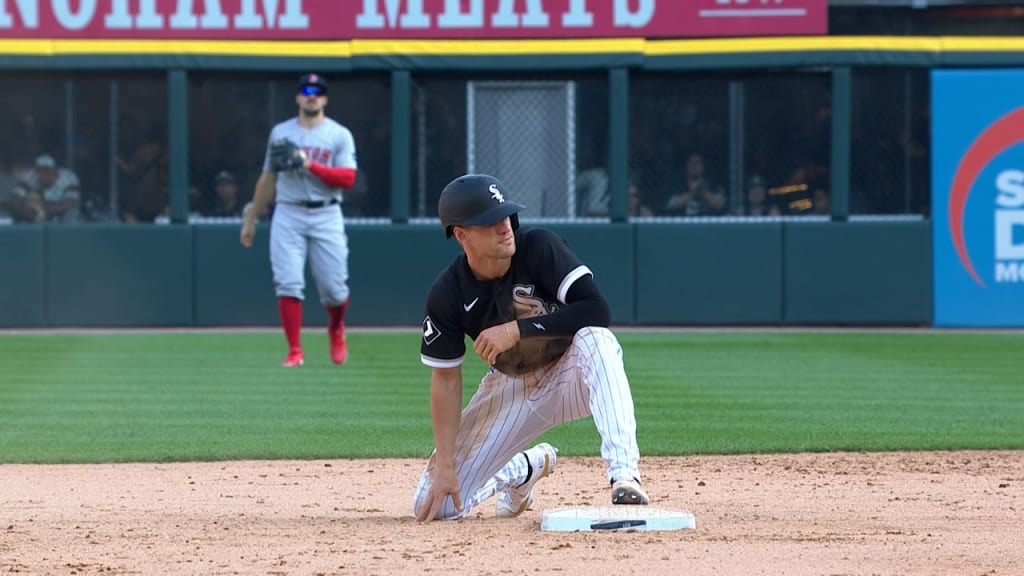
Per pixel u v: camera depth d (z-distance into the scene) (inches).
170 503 769.6
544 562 553.0
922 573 531.8
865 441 1012.5
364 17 2057.1
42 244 2060.8
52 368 1555.1
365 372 1514.5
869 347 1806.1
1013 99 2048.5
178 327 2071.9
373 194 2138.3
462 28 2054.6
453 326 641.0
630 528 629.9
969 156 2055.9
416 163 2127.2
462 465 667.4
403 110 2064.5
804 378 1454.2
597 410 634.2
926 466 901.8
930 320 2063.2
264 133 2130.9
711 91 2118.6
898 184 2118.6
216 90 2118.6
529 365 653.9
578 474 882.8
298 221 1534.2
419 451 977.5
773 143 2114.9
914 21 2176.4
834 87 2042.3
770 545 592.1
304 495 800.9
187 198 2080.5
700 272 2062.0
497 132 2129.7
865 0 2149.4
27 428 1101.7
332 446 1001.5
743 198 2124.8
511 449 670.5
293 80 2123.5
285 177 1529.3
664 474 869.2
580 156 2128.4
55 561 572.4
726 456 949.8
